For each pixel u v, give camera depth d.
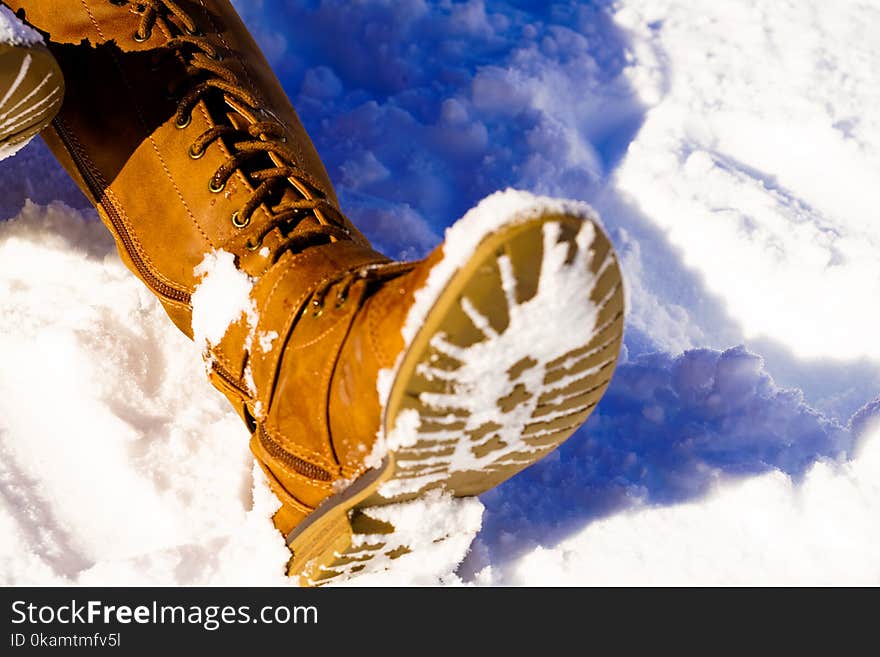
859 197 2.34
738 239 2.17
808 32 2.72
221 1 1.81
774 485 1.64
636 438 1.76
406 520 1.29
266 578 1.40
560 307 1.04
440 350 1.05
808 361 2.09
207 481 1.53
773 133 2.43
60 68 1.46
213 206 1.48
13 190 1.86
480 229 0.99
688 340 2.10
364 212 2.09
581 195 2.27
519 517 1.60
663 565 1.55
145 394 1.61
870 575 1.57
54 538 1.42
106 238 1.81
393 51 2.46
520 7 2.71
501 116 2.38
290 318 1.34
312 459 1.32
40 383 1.56
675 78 2.53
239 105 1.57
